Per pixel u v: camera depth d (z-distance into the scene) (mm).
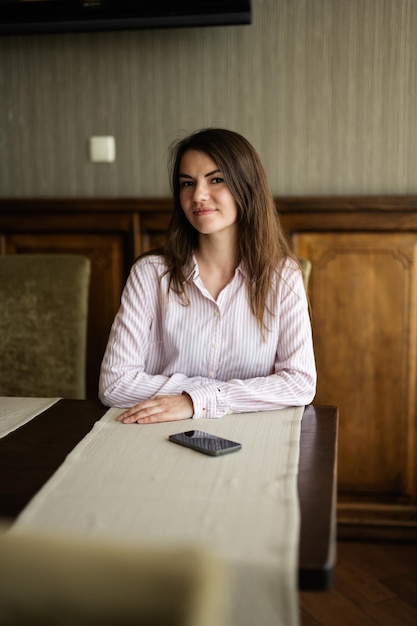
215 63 2477
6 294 1956
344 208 2404
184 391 1413
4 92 2609
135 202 2520
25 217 2615
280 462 1116
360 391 2512
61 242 2625
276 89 2459
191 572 516
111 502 969
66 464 1117
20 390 1958
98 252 2609
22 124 2619
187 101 2512
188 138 1660
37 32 2400
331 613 2014
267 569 773
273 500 966
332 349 2510
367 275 2461
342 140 2453
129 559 531
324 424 1346
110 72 2539
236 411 1419
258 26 2438
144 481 1043
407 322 2459
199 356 1657
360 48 2402
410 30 2369
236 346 1641
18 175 2646
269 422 1348
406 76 2393
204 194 1576
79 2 2350
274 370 1650
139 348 1659
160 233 2568
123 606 530
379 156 2443
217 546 829
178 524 894
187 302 1656
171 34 2484
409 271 2436
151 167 2564
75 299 1938
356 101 2428
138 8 2336
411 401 2488
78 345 1938
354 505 2535
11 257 1979
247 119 2488
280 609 775
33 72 2582
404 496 2523
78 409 1471
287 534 859
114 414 1418
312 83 2439
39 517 922
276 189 2508
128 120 2555
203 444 1183
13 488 1035
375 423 2516
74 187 2623
